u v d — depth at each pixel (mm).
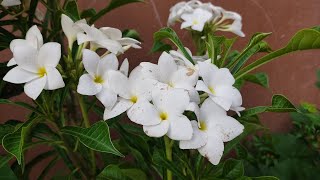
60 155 400
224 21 517
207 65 298
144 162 404
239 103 293
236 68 340
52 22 408
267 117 644
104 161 426
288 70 631
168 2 573
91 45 325
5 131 338
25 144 330
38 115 324
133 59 571
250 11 597
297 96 642
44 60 289
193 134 277
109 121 354
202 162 340
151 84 292
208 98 290
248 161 536
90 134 300
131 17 568
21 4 385
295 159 527
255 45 334
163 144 345
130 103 294
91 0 555
